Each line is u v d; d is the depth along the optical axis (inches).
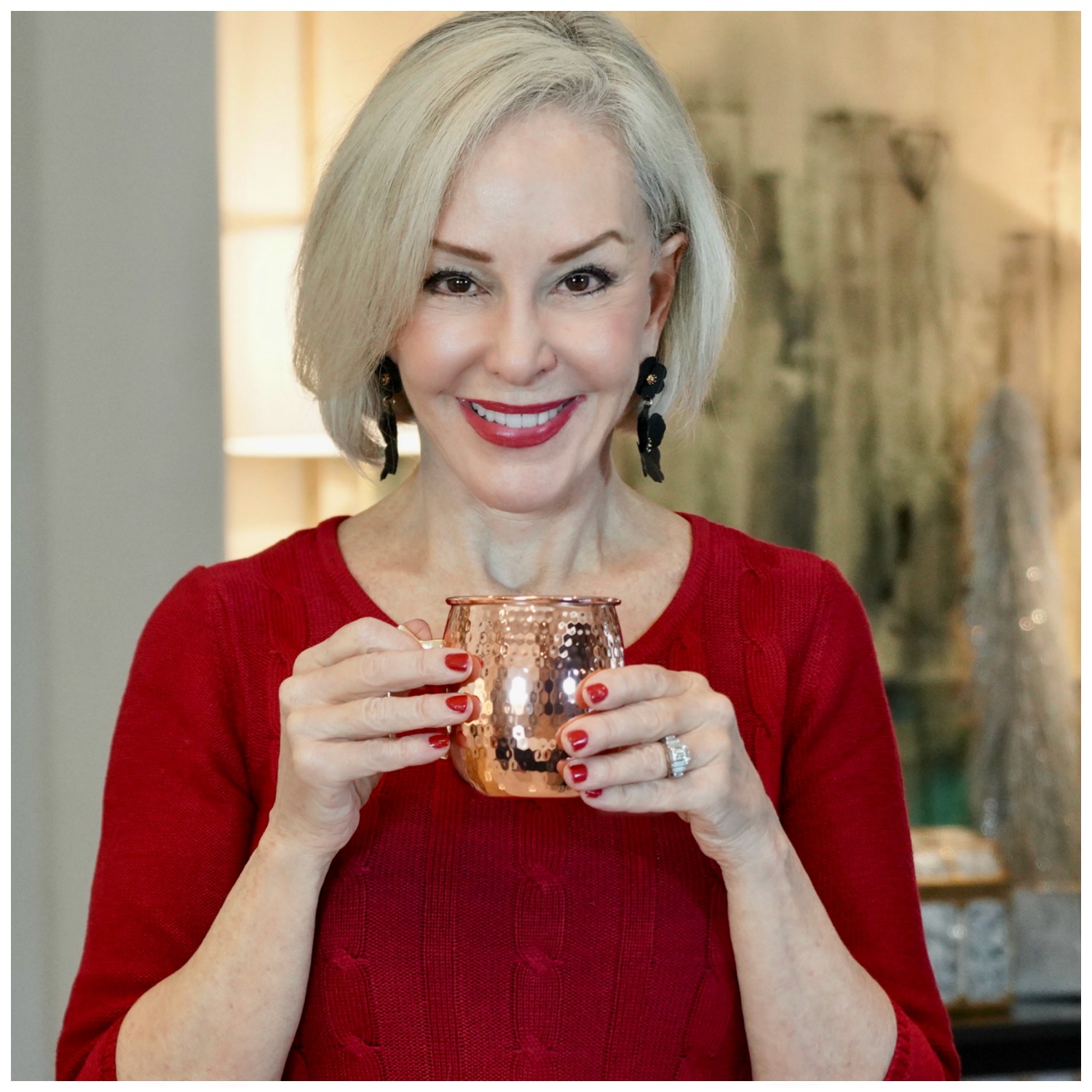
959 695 113.9
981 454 115.3
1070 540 117.2
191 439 97.3
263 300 97.5
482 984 45.2
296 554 51.8
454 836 45.9
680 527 54.5
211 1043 41.7
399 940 45.4
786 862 42.4
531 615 37.6
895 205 114.7
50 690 93.8
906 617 114.0
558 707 37.3
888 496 114.3
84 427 95.2
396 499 54.4
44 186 94.7
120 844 47.1
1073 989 109.2
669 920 45.8
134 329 96.2
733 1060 46.5
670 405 53.2
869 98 114.3
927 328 114.9
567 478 46.1
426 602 50.4
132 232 96.1
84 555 94.9
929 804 113.2
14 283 91.0
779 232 113.1
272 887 41.6
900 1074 43.7
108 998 44.9
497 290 44.1
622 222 44.3
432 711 37.3
